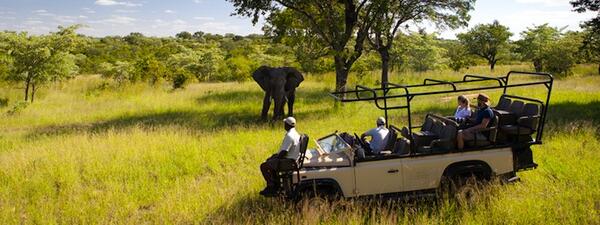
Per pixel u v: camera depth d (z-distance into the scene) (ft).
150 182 27.96
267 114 52.70
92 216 22.80
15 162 31.27
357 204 21.58
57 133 45.47
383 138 23.99
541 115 23.81
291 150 21.95
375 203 22.21
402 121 45.16
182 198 24.70
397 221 21.03
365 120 47.16
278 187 22.97
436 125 24.49
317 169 22.26
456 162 22.82
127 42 309.63
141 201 25.03
